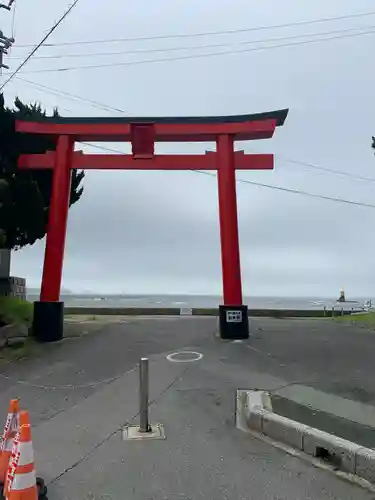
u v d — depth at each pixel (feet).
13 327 41.60
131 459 16.57
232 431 19.53
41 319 43.14
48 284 44.34
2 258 52.95
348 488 14.26
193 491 14.10
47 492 14.06
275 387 25.89
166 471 15.53
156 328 51.62
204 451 17.28
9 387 27.55
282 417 19.12
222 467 15.83
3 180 46.52
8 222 51.24
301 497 13.69
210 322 59.16
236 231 45.32
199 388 26.25
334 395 23.68
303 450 17.30
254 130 45.98
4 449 15.19
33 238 55.16
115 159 47.42
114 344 41.09
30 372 31.35
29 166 48.24
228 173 46.01
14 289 57.16
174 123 46.80
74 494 13.96
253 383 27.04
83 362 34.09
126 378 28.96
